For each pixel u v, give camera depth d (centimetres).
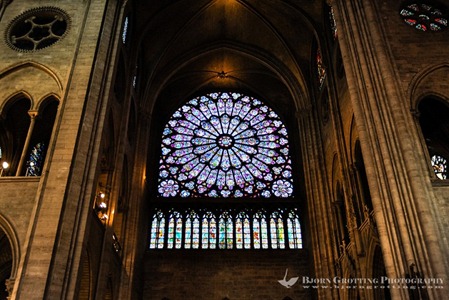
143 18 3152
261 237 3450
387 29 2303
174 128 3947
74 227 1784
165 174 3700
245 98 4144
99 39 2302
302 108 3488
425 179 1819
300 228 3500
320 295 2817
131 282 2711
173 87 4003
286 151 3872
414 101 2069
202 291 3209
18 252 1759
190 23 3456
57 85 2212
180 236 3431
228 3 3409
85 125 2005
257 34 3628
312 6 3198
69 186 1847
